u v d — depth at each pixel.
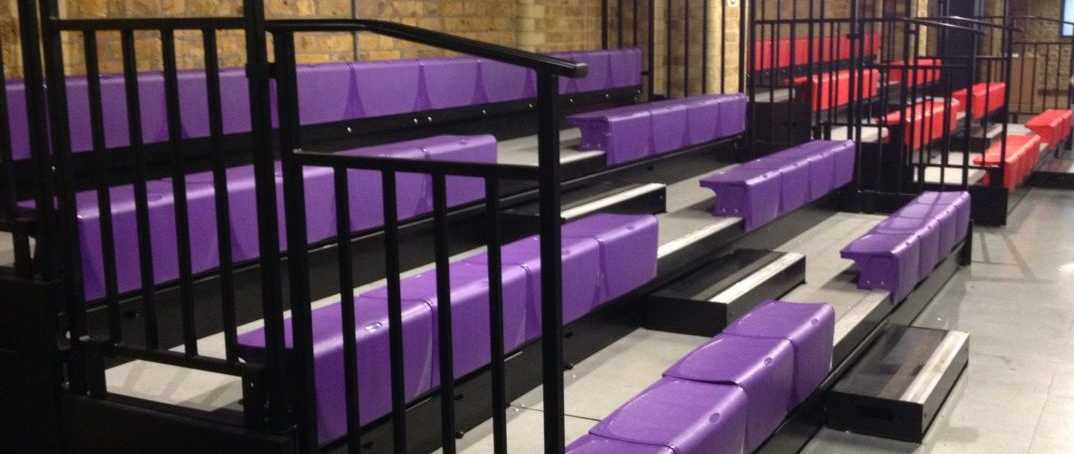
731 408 2.80
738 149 7.25
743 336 3.40
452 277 3.17
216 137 2.35
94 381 2.65
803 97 7.87
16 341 2.72
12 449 2.80
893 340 4.44
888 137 7.11
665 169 6.31
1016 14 12.43
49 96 2.56
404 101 5.28
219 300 3.29
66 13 4.23
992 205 7.37
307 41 5.52
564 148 5.67
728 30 8.37
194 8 4.82
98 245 2.86
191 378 2.89
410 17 6.20
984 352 4.70
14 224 2.67
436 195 2.13
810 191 5.99
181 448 2.52
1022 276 6.02
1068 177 8.96
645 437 2.59
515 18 7.16
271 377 2.36
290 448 2.37
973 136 8.87
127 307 3.00
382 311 2.78
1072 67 11.36
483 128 6.08
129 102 2.47
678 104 6.37
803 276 5.03
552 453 2.10
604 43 7.74
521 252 3.55
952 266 6.04
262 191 2.27
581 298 3.68
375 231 3.93
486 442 3.09
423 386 2.84
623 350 4.05
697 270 4.80
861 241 5.00
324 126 4.82
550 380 2.07
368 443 2.77
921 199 6.12
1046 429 3.83
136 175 2.49
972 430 3.81
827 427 3.83
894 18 6.86
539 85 1.97
